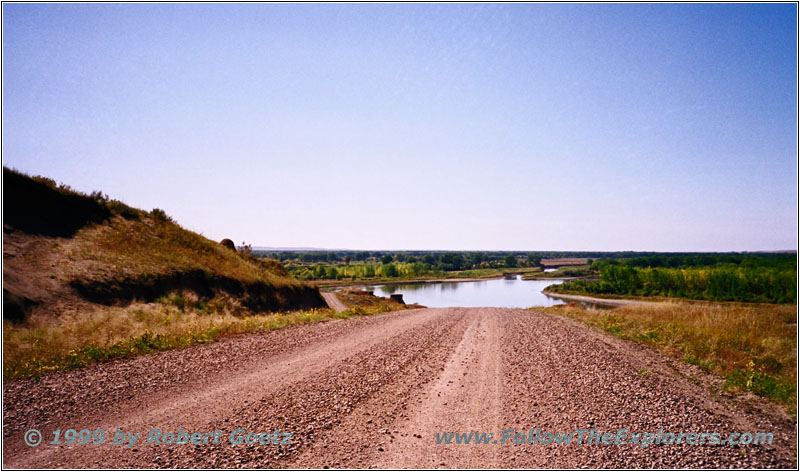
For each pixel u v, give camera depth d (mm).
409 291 107688
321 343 10281
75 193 19875
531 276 184375
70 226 17891
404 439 4445
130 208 22984
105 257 16266
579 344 10141
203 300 17766
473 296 89625
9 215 15633
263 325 12930
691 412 5066
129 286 15203
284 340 10461
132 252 18109
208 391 5945
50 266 13781
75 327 10094
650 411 5109
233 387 6168
